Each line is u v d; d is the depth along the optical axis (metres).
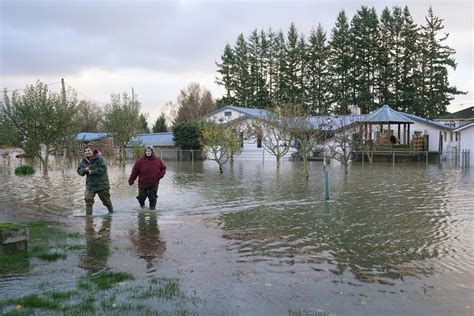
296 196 15.32
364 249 8.16
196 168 31.39
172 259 7.46
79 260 7.34
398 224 10.41
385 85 62.97
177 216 11.50
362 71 63.78
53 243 8.44
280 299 5.65
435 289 6.02
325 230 9.77
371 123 39.38
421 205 13.24
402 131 46.12
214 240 8.84
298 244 8.52
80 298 5.57
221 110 50.53
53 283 6.16
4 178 22.67
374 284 6.23
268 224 10.45
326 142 38.47
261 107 71.44
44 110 26.22
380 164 35.06
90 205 11.71
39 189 17.52
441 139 44.16
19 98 27.14
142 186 12.46
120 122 37.25
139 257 7.57
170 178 22.86
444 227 10.07
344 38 64.06
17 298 5.52
